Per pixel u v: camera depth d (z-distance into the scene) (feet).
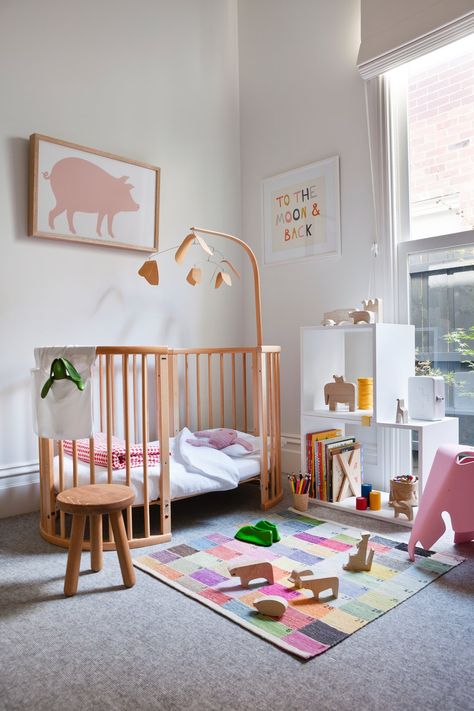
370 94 8.43
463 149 7.52
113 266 8.67
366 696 3.48
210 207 10.21
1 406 7.40
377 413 7.18
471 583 5.11
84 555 5.91
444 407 7.27
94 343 8.42
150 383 9.14
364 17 8.27
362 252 8.62
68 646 4.09
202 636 4.21
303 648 3.97
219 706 3.39
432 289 7.86
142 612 4.60
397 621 4.41
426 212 7.95
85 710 3.38
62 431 5.90
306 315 9.54
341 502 7.64
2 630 4.32
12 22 7.57
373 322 7.67
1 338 7.41
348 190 8.84
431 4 7.46
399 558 5.68
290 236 9.78
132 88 9.01
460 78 7.52
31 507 7.64
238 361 10.67
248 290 10.68
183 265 9.72
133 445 7.55
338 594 4.85
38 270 7.79
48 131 7.91
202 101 10.14
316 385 8.30
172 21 9.68
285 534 6.50
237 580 5.18
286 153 9.88
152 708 3.39
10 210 7.51
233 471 7.28
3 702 3.46
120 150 8.81
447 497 5.56
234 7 10.85
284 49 9.93
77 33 8.29
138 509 7.66
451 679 3.65
